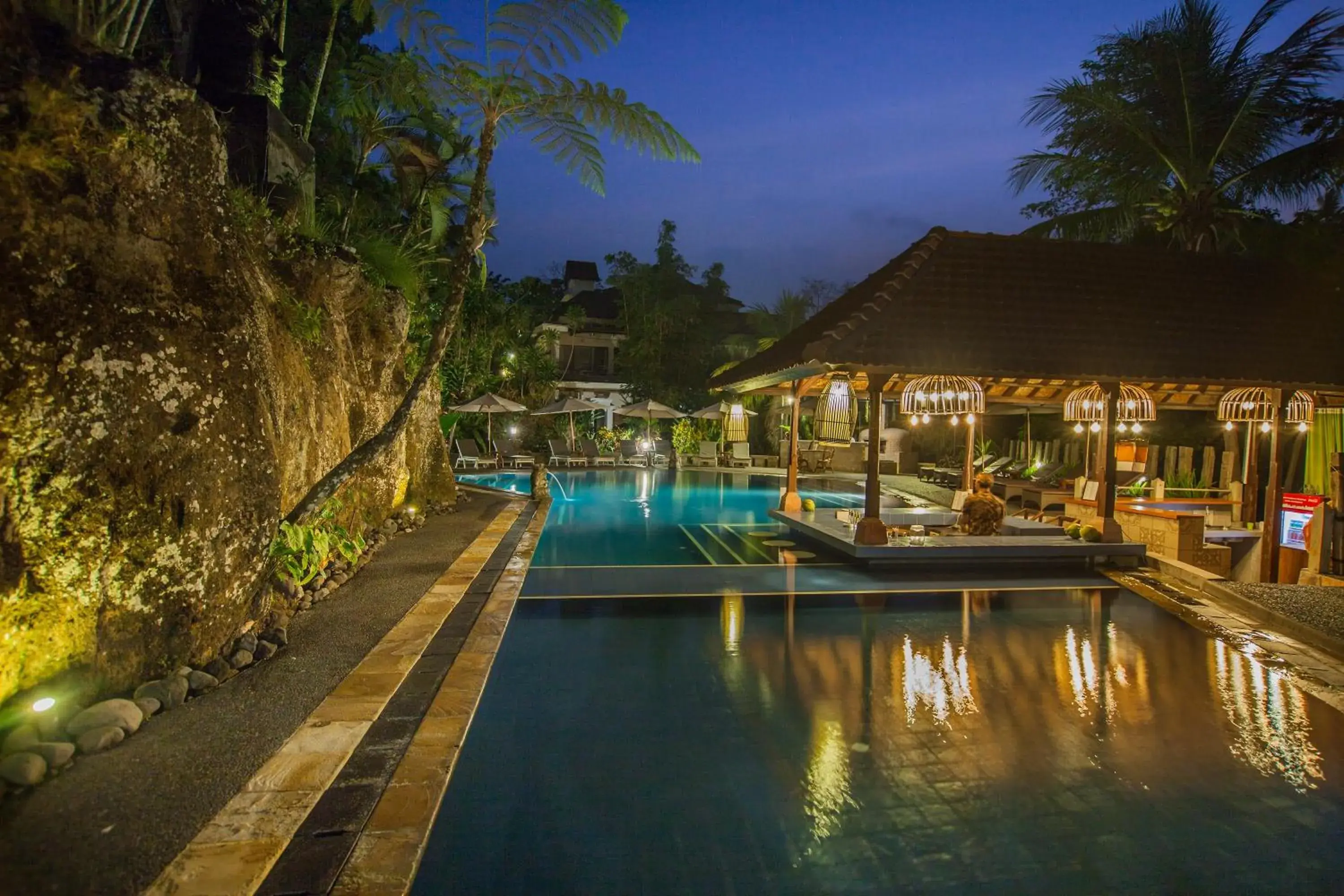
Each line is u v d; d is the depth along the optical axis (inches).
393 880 111.0
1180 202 664.4
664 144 339.3
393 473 431.2
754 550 415.2
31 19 170.1
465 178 692.1
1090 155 712.4
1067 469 636.7
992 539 376.5
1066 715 190.9
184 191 191.6
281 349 268.7
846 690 204.5
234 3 386.9
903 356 354.6
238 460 196.4
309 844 118.3
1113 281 419.5
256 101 373.4
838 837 134.1
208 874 108.7
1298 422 455.2
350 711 169.2
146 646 172.2
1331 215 705.6
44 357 151.1
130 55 207.9
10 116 153.6
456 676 197.5
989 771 159.9
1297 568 427.5
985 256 418.0
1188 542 394.6
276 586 249.4
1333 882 123.8
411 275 469.1
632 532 477.1
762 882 120.6
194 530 180.9
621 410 1043.9
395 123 626.8
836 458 983.6
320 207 478.6
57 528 152.9
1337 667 229.6
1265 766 164.2
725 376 547.8
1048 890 120.4
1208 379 374.9
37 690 152.2
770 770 158.2
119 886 105.0
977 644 248.4
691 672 215.9
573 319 1375.5
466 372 968.3
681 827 135.7
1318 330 412.8
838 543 385.1
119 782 133.4
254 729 157.8
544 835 131.6
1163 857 130.3
